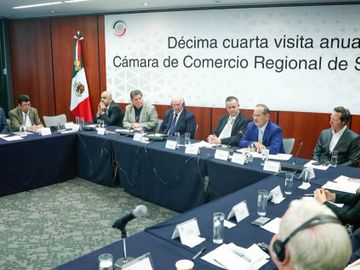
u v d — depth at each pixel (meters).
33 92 7.25
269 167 2.86
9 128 4.95
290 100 5.29
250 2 5.12
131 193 4.00
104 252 1.54
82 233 3.07
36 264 2.57
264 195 2.01
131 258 1.47
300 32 5.06
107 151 4.16
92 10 6.09
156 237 1.69
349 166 3.13
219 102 5.75
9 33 7.23
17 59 7.27
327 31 4.91
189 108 5.93
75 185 4.36
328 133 3.57
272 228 1.79
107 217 3.41
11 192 4.02
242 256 1.49
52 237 3.00
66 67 6.82
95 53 6.52
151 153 3.65
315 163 3.11
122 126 5.01
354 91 4.90
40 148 4.20
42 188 4.25
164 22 5.88
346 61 4.88
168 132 4.52
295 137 5.25
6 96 7.47
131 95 4.79
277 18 5.15
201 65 5.76
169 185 3.54
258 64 5.38
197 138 5.94
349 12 4.75
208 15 5.57
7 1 5.22
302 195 2.30
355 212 1.93
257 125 3.67
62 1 5.21
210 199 3.23
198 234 1.70
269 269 1.39
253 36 5.34
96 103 6.70
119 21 6.19
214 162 3.13
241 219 1.90
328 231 0.68
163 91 6.12
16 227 3.18
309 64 5.09
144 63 6.16
